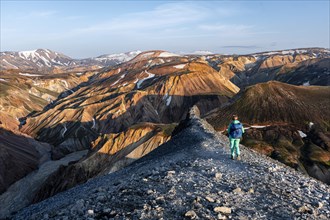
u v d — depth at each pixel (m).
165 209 11.63
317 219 11.20
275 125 138.75
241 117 153.25
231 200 12.61
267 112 151.88
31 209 21.72
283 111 151.00
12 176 119.88
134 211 11.52
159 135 96.25
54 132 187.00
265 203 12.57
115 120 189.38
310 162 103.31
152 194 13.23
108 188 15.55
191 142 30.39
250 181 15.48
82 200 13.30
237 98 175.38
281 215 11.41
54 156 152.88
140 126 111.44
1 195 108.75
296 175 17.62
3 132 153.50
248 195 13.42
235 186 14.48
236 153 21.72
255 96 163.12
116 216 11.28
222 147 25.23
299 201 12.97
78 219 11.45
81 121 188.62
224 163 19.47
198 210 11.43
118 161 91.00
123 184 15.48
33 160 140.25
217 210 11.34
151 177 16.08
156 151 37.25
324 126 138.38
